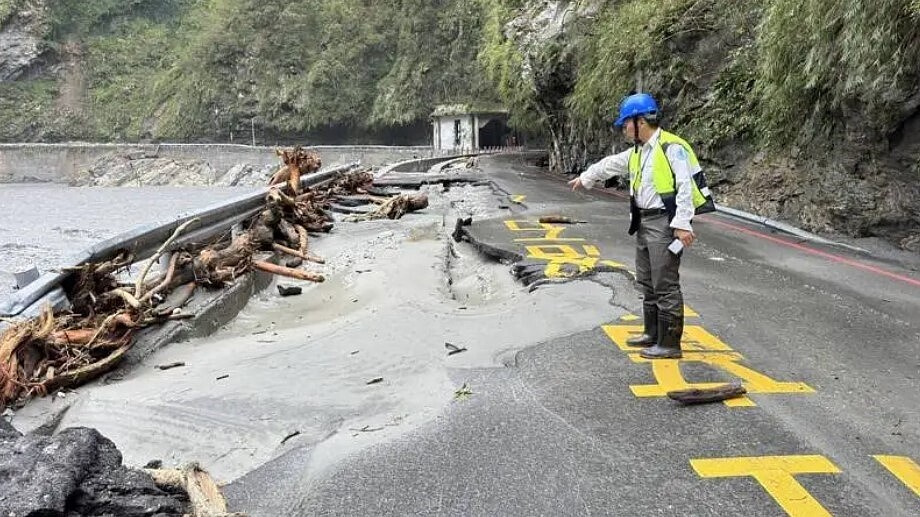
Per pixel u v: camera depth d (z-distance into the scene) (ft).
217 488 10.39
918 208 31.48
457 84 231.30
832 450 12.23
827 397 14.60
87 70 306.55
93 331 17.51
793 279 25.72
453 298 24.71
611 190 60.70
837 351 17.54
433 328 19.84
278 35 257.75
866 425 13.24
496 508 10.57
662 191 15.76
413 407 14.51
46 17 302.25
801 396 14.64
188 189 209.15
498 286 26.55
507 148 202.18
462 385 15.53
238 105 258.37
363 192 58.23
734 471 11.52
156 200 158.81
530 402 14.44
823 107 34.65
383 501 10.82
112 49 312.50
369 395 15.28
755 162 43.24
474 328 19.76
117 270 21.53
